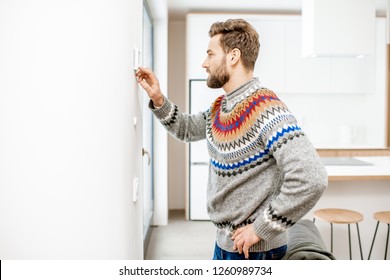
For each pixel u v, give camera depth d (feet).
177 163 16.17
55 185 3.11
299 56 14.29
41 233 3.11
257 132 3.83
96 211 3.35
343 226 8.80
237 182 4.04
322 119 16.14
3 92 2.97
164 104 5.22
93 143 3.30
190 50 13.79
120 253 3.88
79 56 3.14
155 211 13.65
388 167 8.94
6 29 2.94
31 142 3.04
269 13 14.66
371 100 15.51
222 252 4.38
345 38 10.19
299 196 3.50
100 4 3.33
